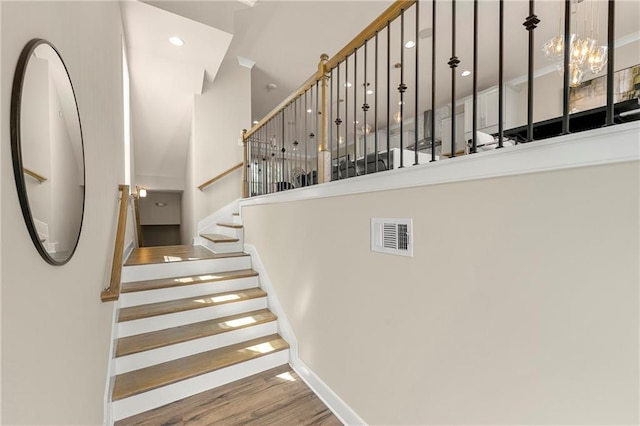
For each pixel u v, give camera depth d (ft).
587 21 11.08
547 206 2.63
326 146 6.33
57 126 2.82
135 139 14.10
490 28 11.94
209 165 13.48
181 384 5.93
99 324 4.72
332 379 5.76
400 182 4.14
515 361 2.89
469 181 3.28
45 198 2.49
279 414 5.57
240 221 11.43
